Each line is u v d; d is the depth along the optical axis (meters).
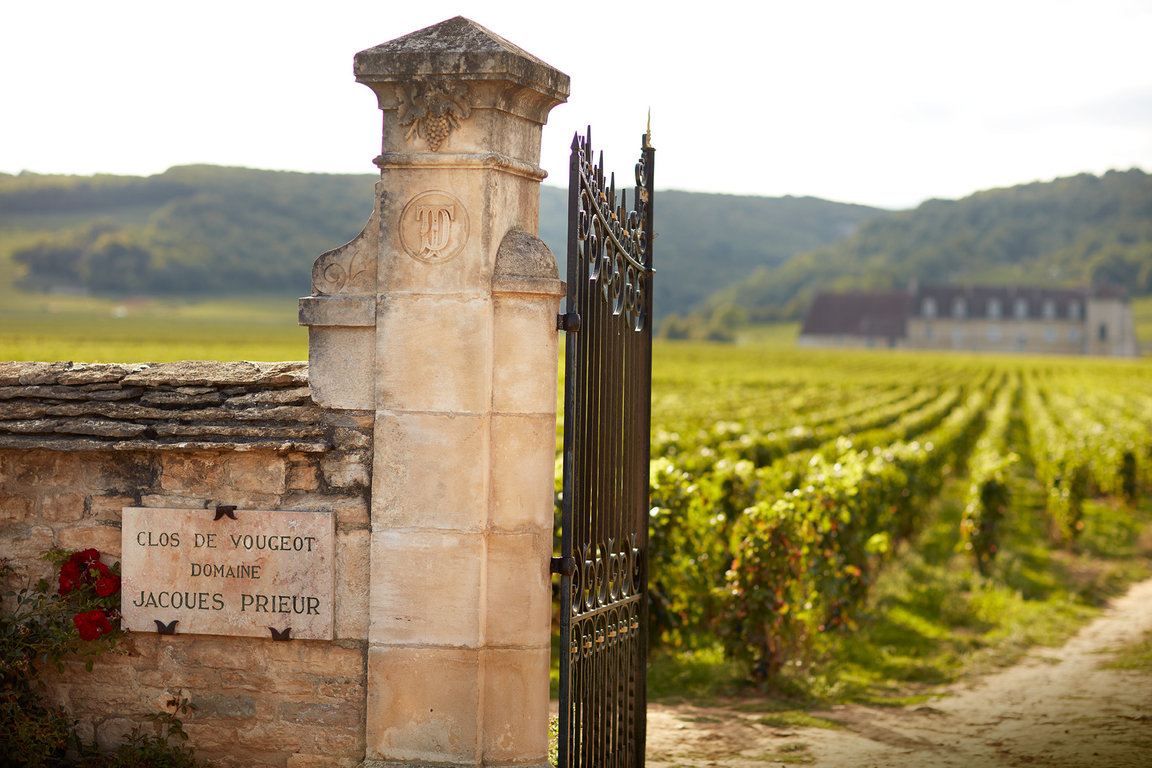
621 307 4.79
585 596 4.35
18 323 98.81
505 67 4.08
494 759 4.34
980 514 11.58
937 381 56.66
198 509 4.61
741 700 7.24
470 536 4.27
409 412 4.30
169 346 60.28
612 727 4.75
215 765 4.68
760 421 22.69
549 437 4.35
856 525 9.36
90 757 4.74
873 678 7.82
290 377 4.65
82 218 194.38
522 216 4.50
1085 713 6.61
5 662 4.68
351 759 4.53
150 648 4.73
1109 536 14.45
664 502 8.48
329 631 4.50
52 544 4.83
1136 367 90.38
